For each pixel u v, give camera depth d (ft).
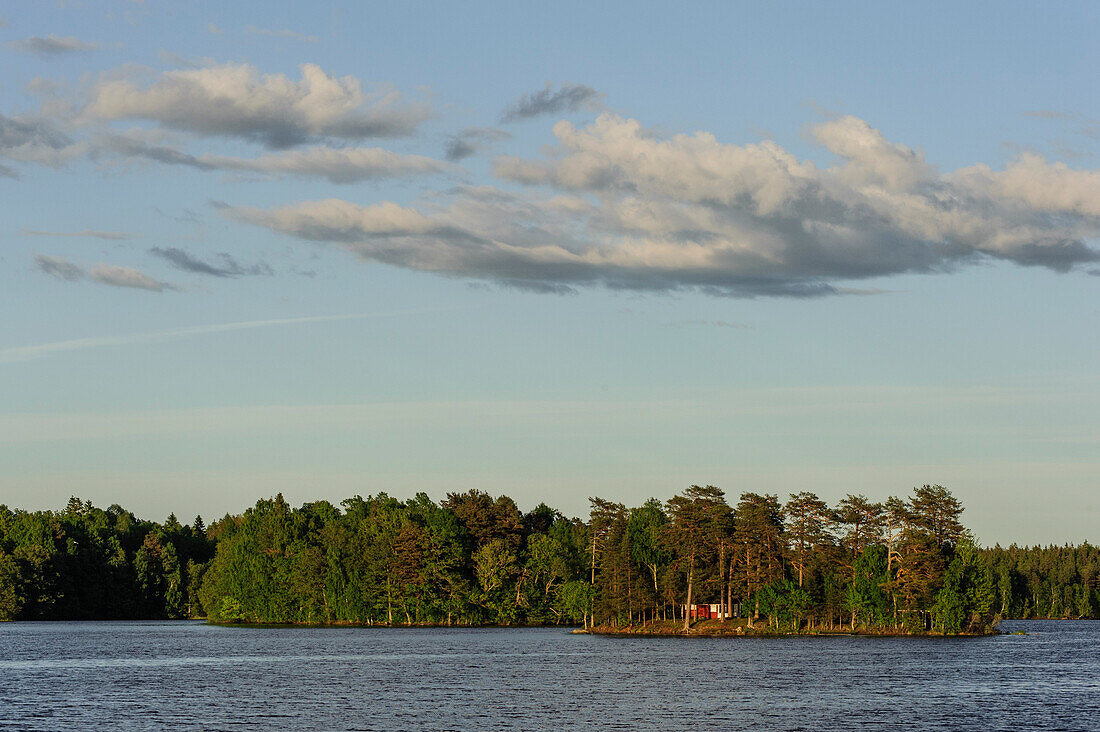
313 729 303.68
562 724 312.09
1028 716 325.83
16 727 308.60
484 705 351.67
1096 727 306.14
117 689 401.90
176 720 320.50
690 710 338.75
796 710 338.54
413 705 352.28
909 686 401.49
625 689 394.52
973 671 457.68
